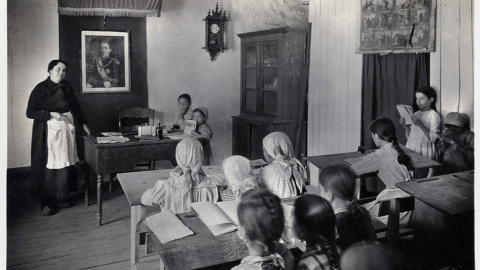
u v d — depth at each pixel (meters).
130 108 4.62
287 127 4.84
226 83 5.20
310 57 4.64
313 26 4.59
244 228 1.48
